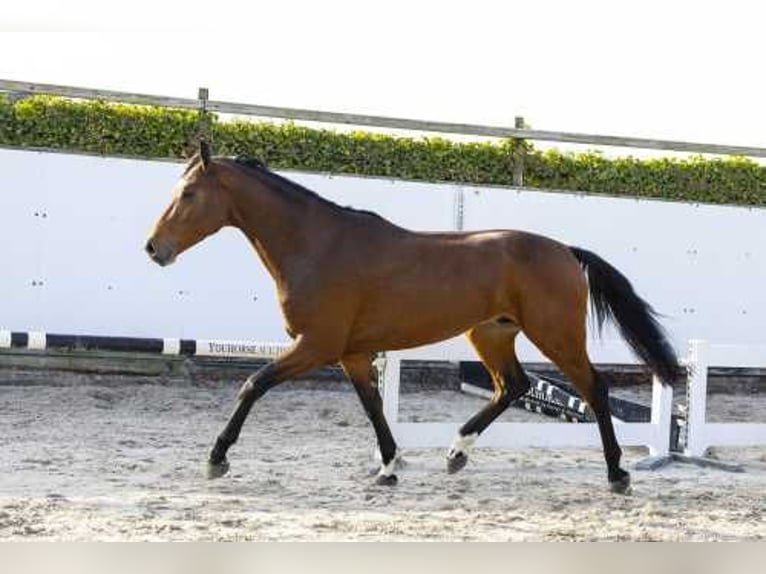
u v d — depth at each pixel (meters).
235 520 6.75
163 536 6.24
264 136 13.34
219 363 13.06
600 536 6.70
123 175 12.66
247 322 13.14
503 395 8.73
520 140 14.27
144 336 12.77
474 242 8.27
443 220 13.66
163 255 7.84
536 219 14.01
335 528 6.66
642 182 14.77
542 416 12.08
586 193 14.36
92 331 12.60
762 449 10.89
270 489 7.91
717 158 15.08
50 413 10.84
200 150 7.93
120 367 12.74
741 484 8.88
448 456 8.76
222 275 13.03
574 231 14.16
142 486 7.79
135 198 12.71
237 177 8.02
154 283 12.80
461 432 8.70
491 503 7.68
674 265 14.60
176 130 13.05
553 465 9.49
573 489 8.39
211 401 11.98
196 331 12.95
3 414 10.65
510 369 8.77
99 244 12.60
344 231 8.07
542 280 8.16
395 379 9.24
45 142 12.69
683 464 9.77
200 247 12.94
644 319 8.50
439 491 8.11
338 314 7.92
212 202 7.95
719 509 7.75
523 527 6.90
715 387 14.97
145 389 12.33
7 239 12.30
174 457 9.04
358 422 11.30
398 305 8.00
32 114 12.63
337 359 8.03
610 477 8.29
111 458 8.85
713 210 14.74
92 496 7.34
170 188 12.84
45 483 7.73
